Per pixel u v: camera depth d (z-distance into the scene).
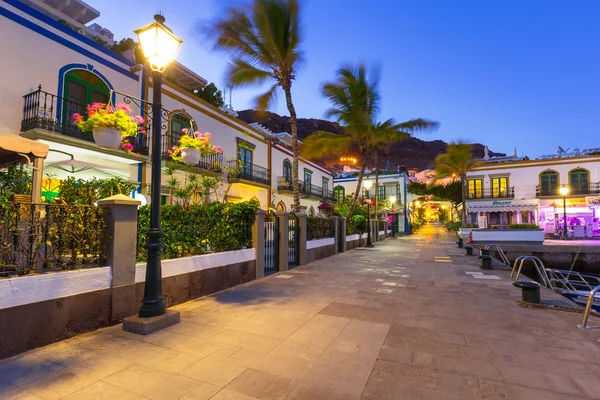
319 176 31.72
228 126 18.16
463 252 16.27
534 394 2.77
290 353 3.62
